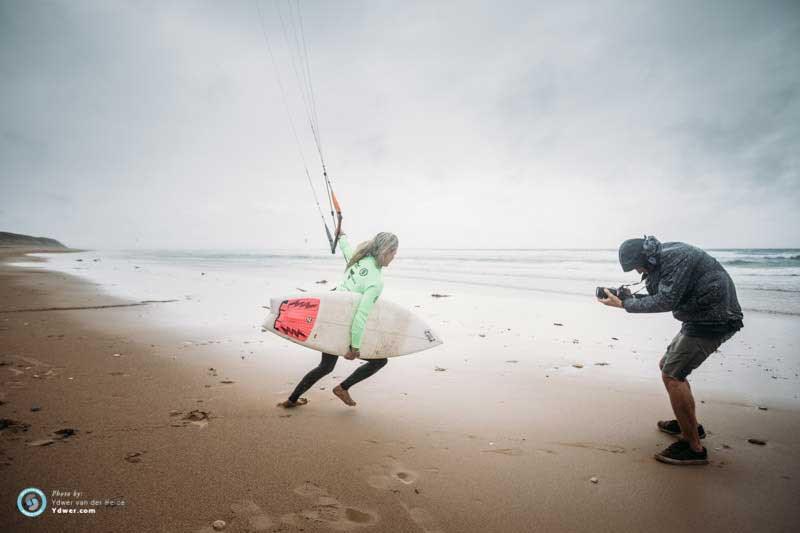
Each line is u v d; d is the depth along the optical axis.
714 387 4.43
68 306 8.42
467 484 2.50
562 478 2.61
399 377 4.64
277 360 5.11
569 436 3.22
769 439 3.23
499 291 12.55
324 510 2.17
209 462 2.59
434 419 3.48
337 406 3.72
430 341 3.71
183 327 6.84
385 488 2.41
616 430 3.35
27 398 3.45
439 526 2.10
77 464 2.47
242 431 3.08
